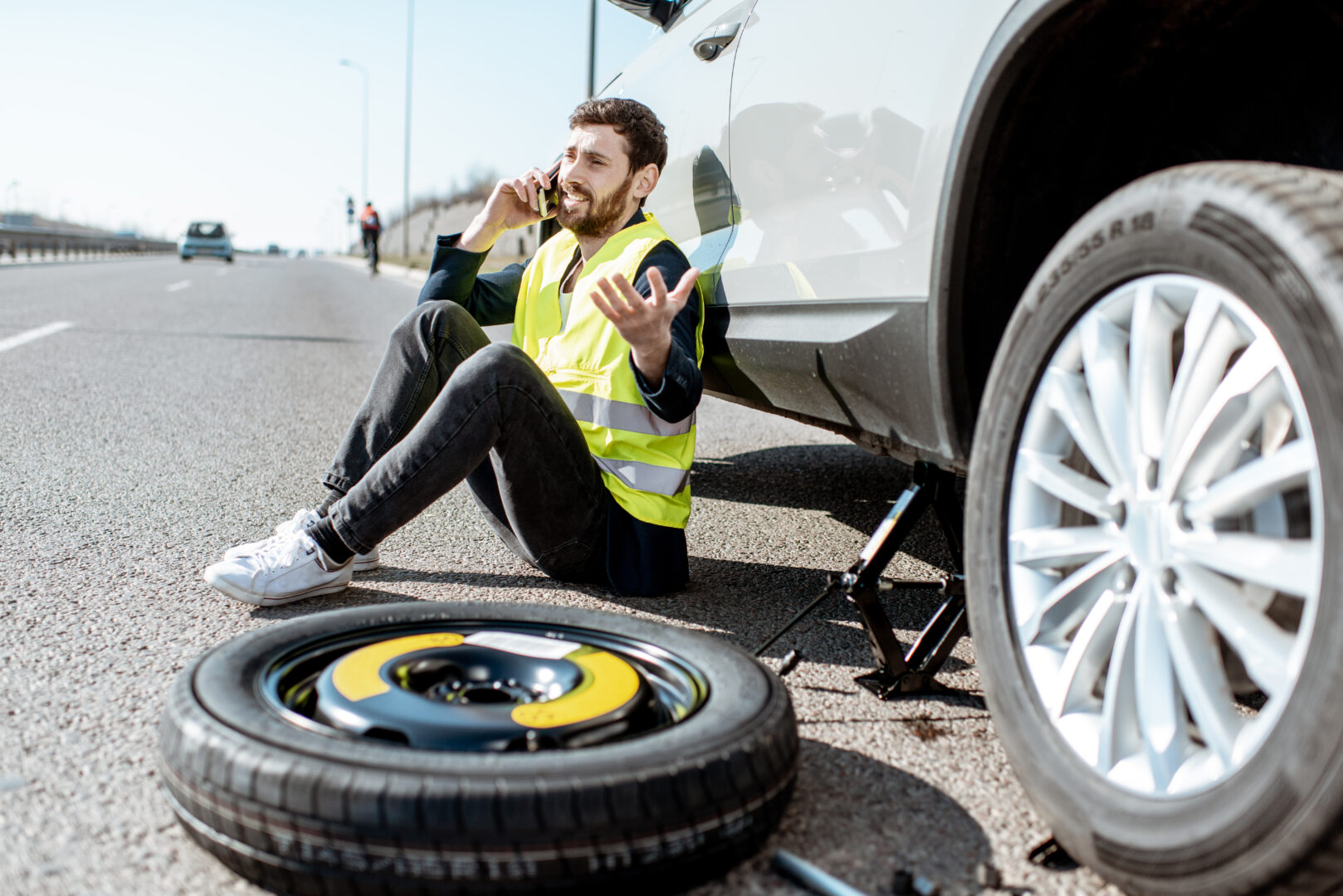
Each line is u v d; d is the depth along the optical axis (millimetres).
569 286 2525
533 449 2123
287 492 3314
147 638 1993
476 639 1589
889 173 1764
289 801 1123
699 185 2613
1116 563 1224
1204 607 1101
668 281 2295
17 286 13891
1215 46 1453
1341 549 926
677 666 1561
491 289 2838
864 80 1869
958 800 1470
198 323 10109
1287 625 1147
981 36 1546
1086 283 1264
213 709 1271
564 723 1309
